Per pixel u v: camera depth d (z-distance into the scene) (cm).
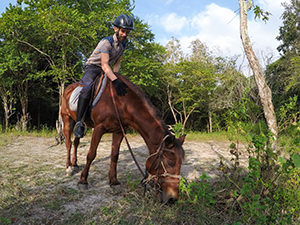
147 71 1145
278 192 258
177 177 249
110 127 320
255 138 267
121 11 1003
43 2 915
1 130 1016
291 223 242
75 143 430
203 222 251
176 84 1645
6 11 923
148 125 283
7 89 1140
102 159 525
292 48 1653
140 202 293
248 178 264
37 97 1368
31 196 308
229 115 341
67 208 281
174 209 274
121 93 298
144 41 1234
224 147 752
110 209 280
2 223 240
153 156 270
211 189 331
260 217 239
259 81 312
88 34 939
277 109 1246
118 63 365
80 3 1116
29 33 1009
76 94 365
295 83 1255
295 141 273
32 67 1057
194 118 2006
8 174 396
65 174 407
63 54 1001
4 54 999
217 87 1569
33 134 917
